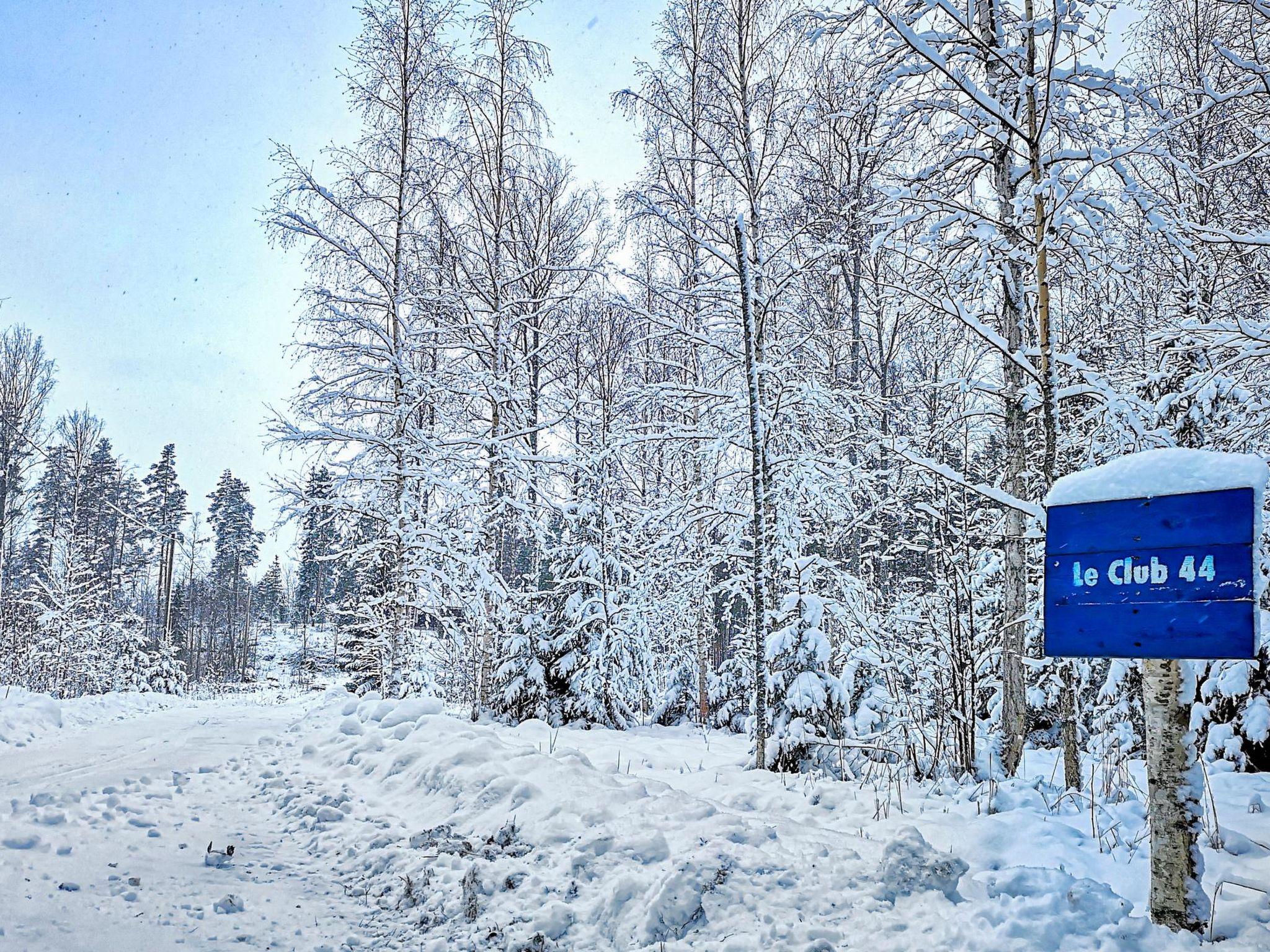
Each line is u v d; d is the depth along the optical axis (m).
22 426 30.72
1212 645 3.05
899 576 13.75
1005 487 8.87
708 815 4.86
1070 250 7.16
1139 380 7.89
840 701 8.55
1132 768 7.15
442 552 12.95
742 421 10.32
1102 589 3.37
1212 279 7.96
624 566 13.87
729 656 17.33
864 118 8.70
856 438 10.34
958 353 11.02
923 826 5.18
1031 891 3.75
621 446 11.12
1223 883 3.71
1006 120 6.64
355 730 8.80
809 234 10.20
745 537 9.88
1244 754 7.20
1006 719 7.65
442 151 14.71
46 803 5.50
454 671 16.19
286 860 4.91
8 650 21.31
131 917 3.74
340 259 13.95
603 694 13.88
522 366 14.98
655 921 3.52
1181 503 3.21
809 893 3.74
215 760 7.89
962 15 7.59
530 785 5.54
